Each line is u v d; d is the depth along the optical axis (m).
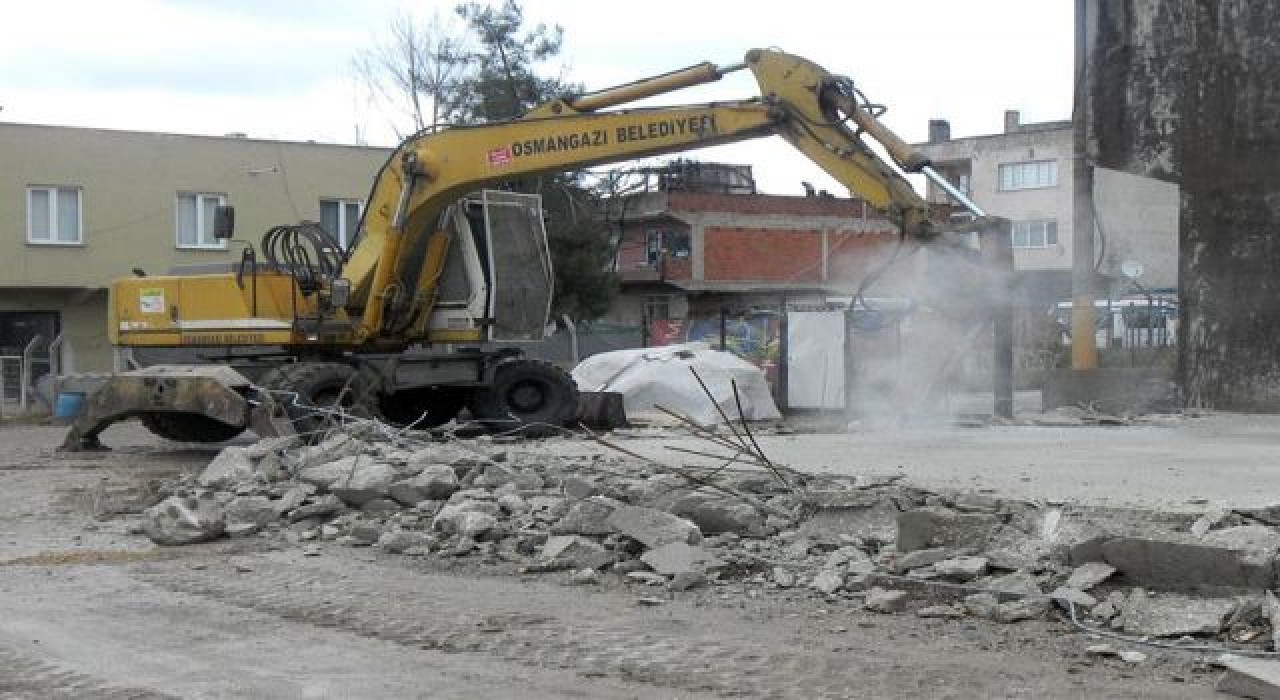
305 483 12.05
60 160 31.02
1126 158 21.61
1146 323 29.12
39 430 25.12
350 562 9.89
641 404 21.77
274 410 16.42
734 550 9.12
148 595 8.77
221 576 9.41
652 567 8.93
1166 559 7.39
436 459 12.02
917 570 8.21
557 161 17.00
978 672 6.48
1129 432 16.44
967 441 15.02
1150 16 21.25
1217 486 10.09
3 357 30.52
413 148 17.84
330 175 34.16
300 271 18.03
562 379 18.70
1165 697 6.03
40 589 9.00
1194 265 20.92
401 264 18.05
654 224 56.00
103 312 32.09
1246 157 20.42
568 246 43.97
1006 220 15.64
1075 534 8.10
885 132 15.28
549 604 8.26
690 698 6.17
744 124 15.93
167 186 32.22
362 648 7.23
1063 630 7.21
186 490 13.00
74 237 31.33
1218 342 20.66
